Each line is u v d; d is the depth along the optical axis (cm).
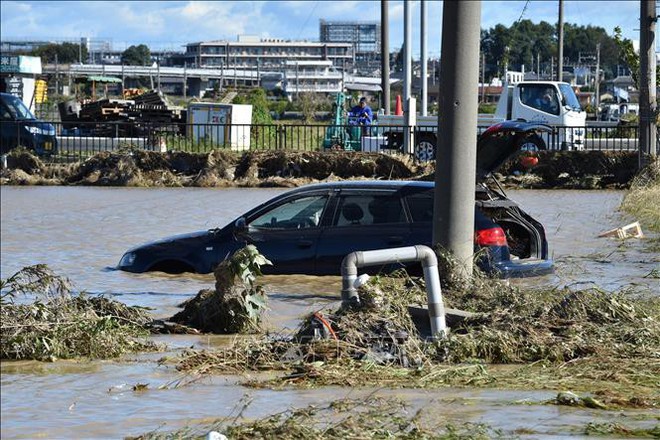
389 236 2033
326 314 1418
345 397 1078
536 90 5716
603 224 3133
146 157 5191
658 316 1427
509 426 937
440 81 1636
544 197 4228
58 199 4288
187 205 3969
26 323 1480
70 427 1028
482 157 2088
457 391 1132
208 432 909
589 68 17638
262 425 923
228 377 1262
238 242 2139
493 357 1309
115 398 1170
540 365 1267
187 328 1597
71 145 6594
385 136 5797
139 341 1513
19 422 1061
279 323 1636
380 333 1324
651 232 2920
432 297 1366
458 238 1631
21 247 2778
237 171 5106
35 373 1332
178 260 2189
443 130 1633
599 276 2077
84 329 1473
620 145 5581
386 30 7312
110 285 2081
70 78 14050
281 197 2141
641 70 4028
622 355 1284
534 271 2017
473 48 1614
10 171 5219
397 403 1021
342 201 2097
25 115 6250
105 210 3797
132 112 7844
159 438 924
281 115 12194
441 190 1634
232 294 1590
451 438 878
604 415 991
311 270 2066
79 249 2739
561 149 5288
